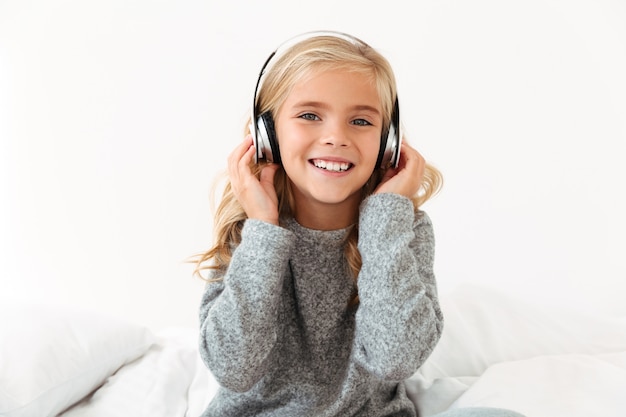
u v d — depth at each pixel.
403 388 1.12
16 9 2.12
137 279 2.06
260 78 1.01
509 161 1.88
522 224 1.88
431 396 1.23
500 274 1.89
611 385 1.10
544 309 1.51
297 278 1.05
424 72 1.92
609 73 1.84
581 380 1.13
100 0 2.07
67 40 2.09
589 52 1.84
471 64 1.89
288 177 1.08
